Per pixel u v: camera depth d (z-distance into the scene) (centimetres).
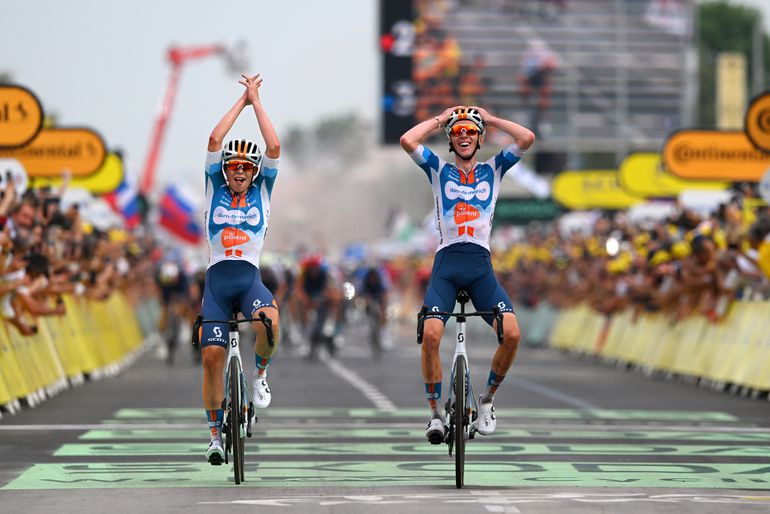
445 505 2745
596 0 12925
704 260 6172
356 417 4609
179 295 7912
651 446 3841
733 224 5806
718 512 2683
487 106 12750
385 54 12488
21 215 5009
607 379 6706
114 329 7712
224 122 3150
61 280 5334
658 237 7088
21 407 4944
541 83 12825
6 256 4625
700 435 4131
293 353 9331
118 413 4709
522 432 4194
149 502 2802
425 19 12506
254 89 3191
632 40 13000
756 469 3366
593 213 11300
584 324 9412
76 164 6850
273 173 3161
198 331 3130
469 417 3114
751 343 5762
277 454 3622
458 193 3133
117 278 7506
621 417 4694
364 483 3097
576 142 12938
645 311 7550
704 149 7331
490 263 3141
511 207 13150
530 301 11181
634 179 9275
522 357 9119
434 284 3116
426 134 3167
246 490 2977
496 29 12675
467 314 3092
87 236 6431
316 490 2977
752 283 5756
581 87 12912
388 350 9644
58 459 3503
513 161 3164
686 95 13075
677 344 6838
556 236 10800
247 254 3142
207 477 3191
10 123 5988
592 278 8544
